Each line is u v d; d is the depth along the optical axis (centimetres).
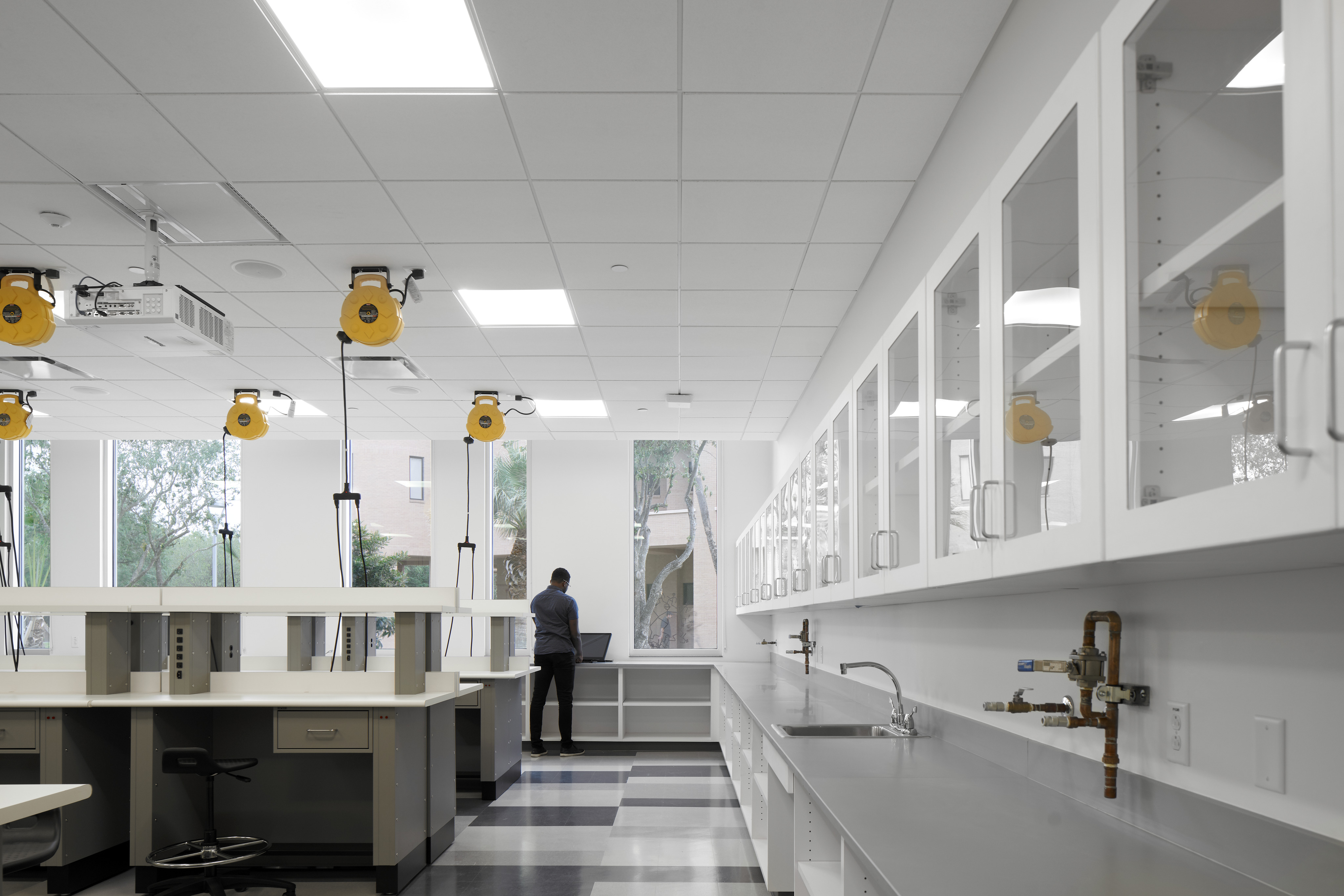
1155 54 122
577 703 856
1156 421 119
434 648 482
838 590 375
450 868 446
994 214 183
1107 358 132
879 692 431
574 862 457
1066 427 148
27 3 239
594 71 275
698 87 285
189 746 436
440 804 470
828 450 407
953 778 246
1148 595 187
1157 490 119
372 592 434
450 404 753
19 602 433
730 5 245
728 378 666
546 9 244
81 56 263
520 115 300
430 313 513
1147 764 186
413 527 991
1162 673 181
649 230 399
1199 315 112
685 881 424
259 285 468
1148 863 160
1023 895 141
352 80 278
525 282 465
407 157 329
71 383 678
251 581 959
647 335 559
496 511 969
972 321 200
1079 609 219
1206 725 165
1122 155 127
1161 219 119
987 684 284
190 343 414
